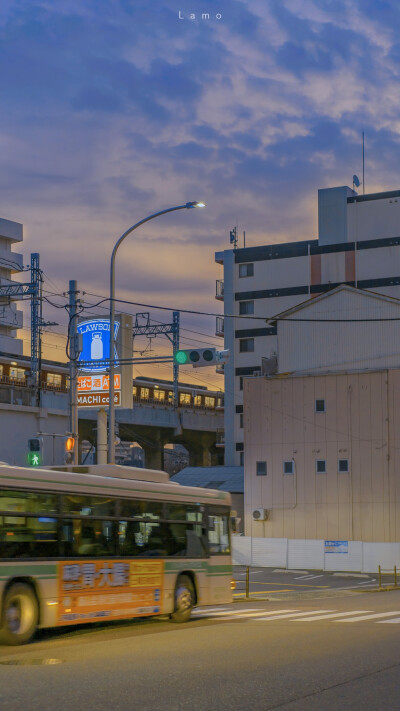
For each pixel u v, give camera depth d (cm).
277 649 1287
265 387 5572
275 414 5509
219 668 1101
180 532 1866
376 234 7738
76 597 1538
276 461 5459
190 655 1225
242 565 5262
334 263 7881
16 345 11138
